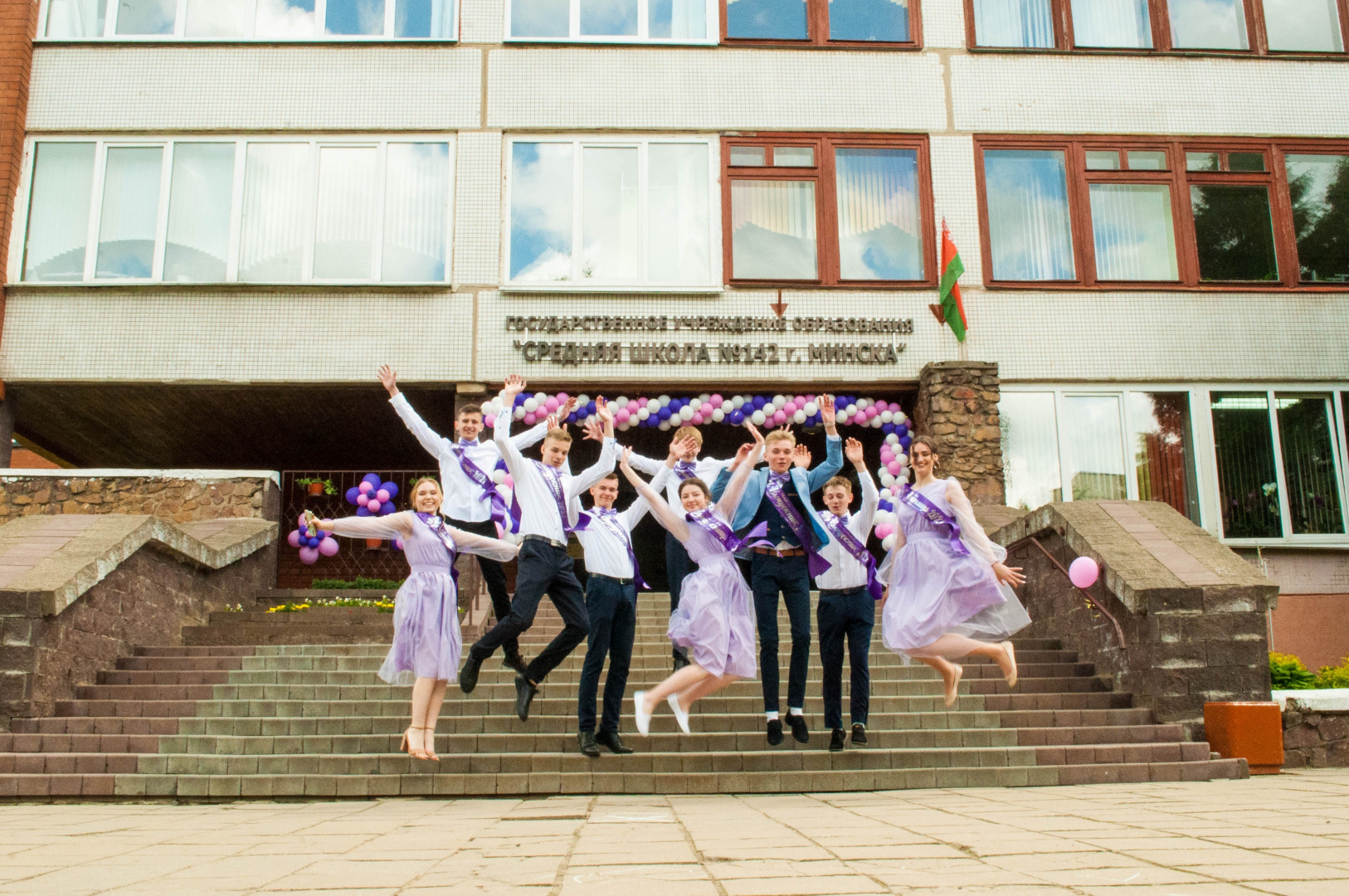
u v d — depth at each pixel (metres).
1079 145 13.70
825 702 6.92
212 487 12.32
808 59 13.77
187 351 12.77
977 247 13.36
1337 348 13.30
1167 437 13.12
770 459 7.08
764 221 13.41
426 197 13.35
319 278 13.09
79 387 12.88
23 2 13.33
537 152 13.49
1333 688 8.83
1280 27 14.12
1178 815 4.86
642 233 13.27
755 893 2.99
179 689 8.26
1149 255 13.53
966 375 12.66
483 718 7.46
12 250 12.90
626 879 3.27
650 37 13.83
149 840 4.54
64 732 7.60
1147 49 13.95
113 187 13.20
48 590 7.87
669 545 8.05
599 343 12.95
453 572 6.63
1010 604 6.59
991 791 6.24
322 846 4.26
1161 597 7.77
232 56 13.53
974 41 13.88
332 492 12.98
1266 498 12.93
